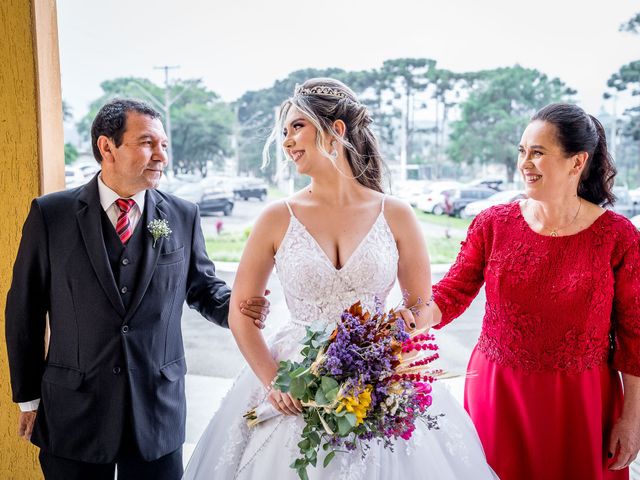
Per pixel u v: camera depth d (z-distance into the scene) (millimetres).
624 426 1716
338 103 1699
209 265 2156
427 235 6828
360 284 1649
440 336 5082
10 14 2385
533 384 1738
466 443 1709
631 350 1697
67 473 1874
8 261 2502
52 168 2506
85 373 1826
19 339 1867
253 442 1649
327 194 1719
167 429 1930
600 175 1748
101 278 1817
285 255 1666
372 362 1355
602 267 1681
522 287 1733
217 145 11297
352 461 1521
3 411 2559
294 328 1699
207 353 5203
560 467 1737
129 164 1815
